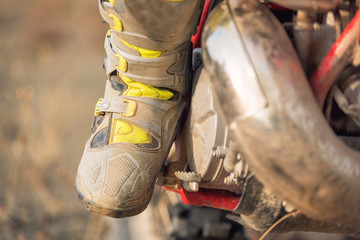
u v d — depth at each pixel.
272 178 1.39
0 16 12.68
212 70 1.44
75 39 10.95
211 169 1.71
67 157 6.23
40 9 12.02
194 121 1.79
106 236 4.48
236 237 3.09
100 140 1.91
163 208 3.62
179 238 3.07
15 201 5.18
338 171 1.35
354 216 1.38
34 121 6.65
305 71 1.52
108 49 1.88
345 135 1.63
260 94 1.36
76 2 12.17
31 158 5.98
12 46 10.91
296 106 1.34
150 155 1.85
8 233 4.64
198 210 3.12
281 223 1.72
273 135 1.34
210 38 1.45
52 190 5.38
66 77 8.85
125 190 1.82
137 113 1.84
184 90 1.88
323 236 3.49
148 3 1.60
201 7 1.74
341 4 1.55
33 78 8.78
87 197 1.85
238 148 1.43
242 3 1.44
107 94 1.93
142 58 1.76
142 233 3.61
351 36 1.41
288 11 1.74
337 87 1.52
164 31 1.68
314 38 1.52
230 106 1.40
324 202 1.37
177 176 1.77
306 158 1.33
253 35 1.40
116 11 1.68
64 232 4.68
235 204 1.92
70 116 7.25
